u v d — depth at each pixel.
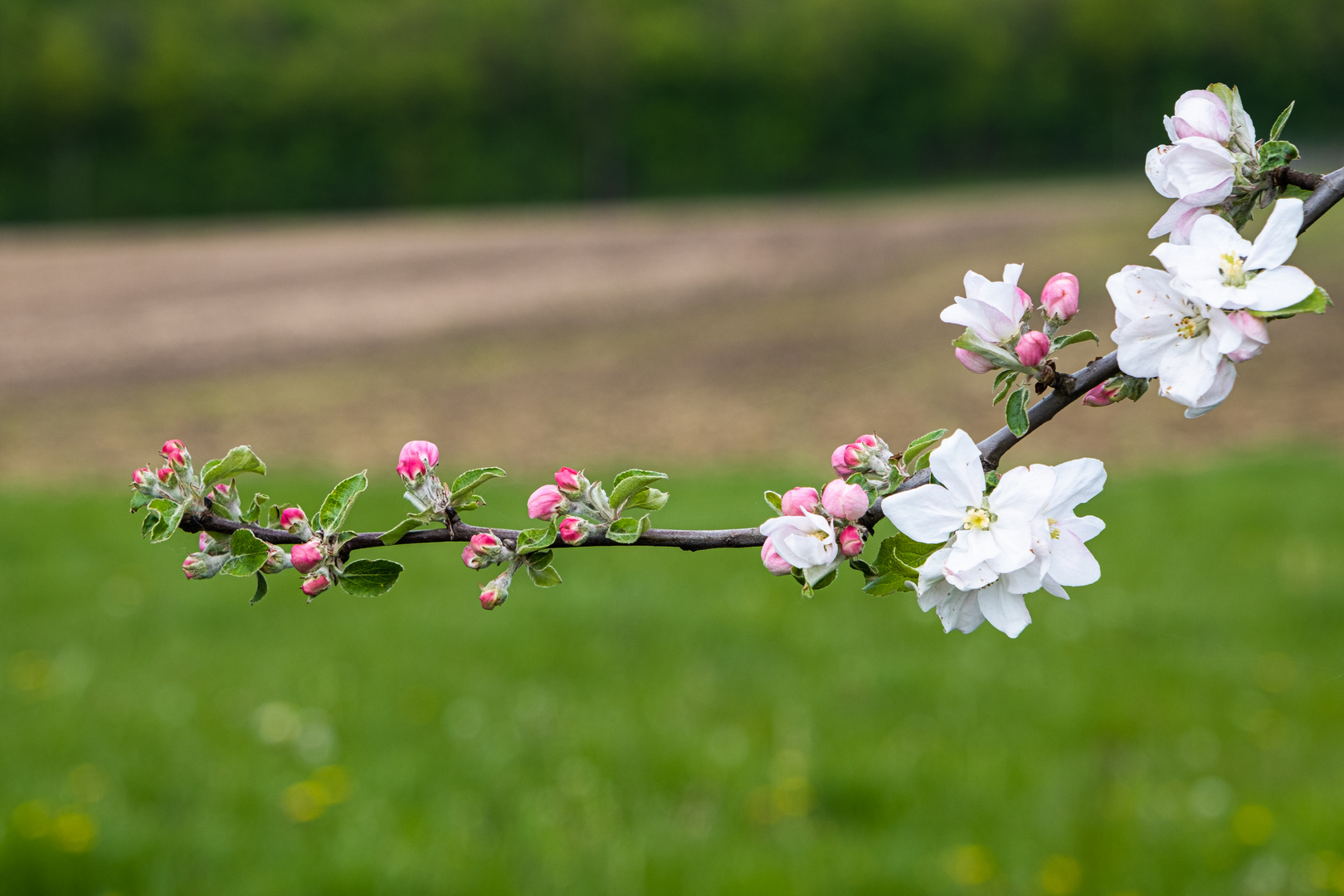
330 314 19.86
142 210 49.06
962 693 4.79
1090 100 49.81
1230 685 4.80
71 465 10.92
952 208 32.28
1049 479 1.01
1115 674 4.96
